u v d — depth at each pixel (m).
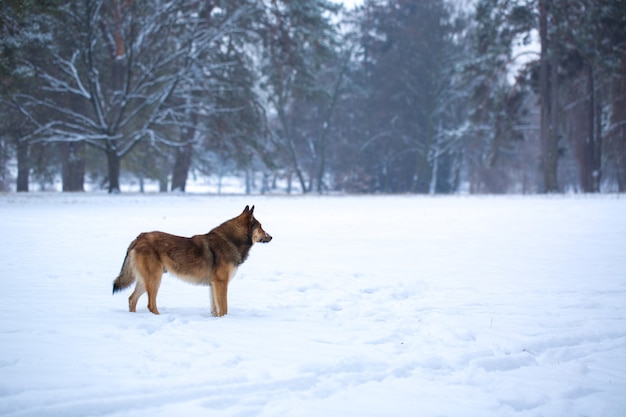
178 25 40.69
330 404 4.43
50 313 7.03
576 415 4.42
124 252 12.48
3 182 63.09
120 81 42.06
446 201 33.72
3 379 4.63
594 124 51.88
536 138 72.88
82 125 41.25
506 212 24.34
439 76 65.44
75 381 4.64
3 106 36.62
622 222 19.52
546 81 46.72
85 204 27.88
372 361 5.45
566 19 43.53
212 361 5.25
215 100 42.69
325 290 9.35
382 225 19.09
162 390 4.53
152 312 7.34
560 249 13.85
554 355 5.89
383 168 74.81
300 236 16.14
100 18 38.72
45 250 12.56
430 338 6.41
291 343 6.04
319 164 67.44
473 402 4.56
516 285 9.74
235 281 10.01
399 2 69.19
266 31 43.31
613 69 45.16
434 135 70.00
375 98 69.62
